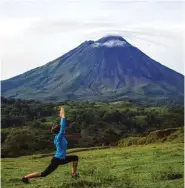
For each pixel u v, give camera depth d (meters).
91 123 109.25
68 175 21.30
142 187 16.56
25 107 128.38
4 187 18.30
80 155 39.00
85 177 19.61
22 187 17.83
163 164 24.28
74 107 148.88
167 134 55.28
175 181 17.83
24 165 32.12
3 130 84.81
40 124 103.75
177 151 31.38
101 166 26.03
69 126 101.38
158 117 131.88
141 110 149.25
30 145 72.25
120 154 34.81
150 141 55.38
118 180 18.52
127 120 122.88
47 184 17.92
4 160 41.56
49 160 38.22
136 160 27.91
